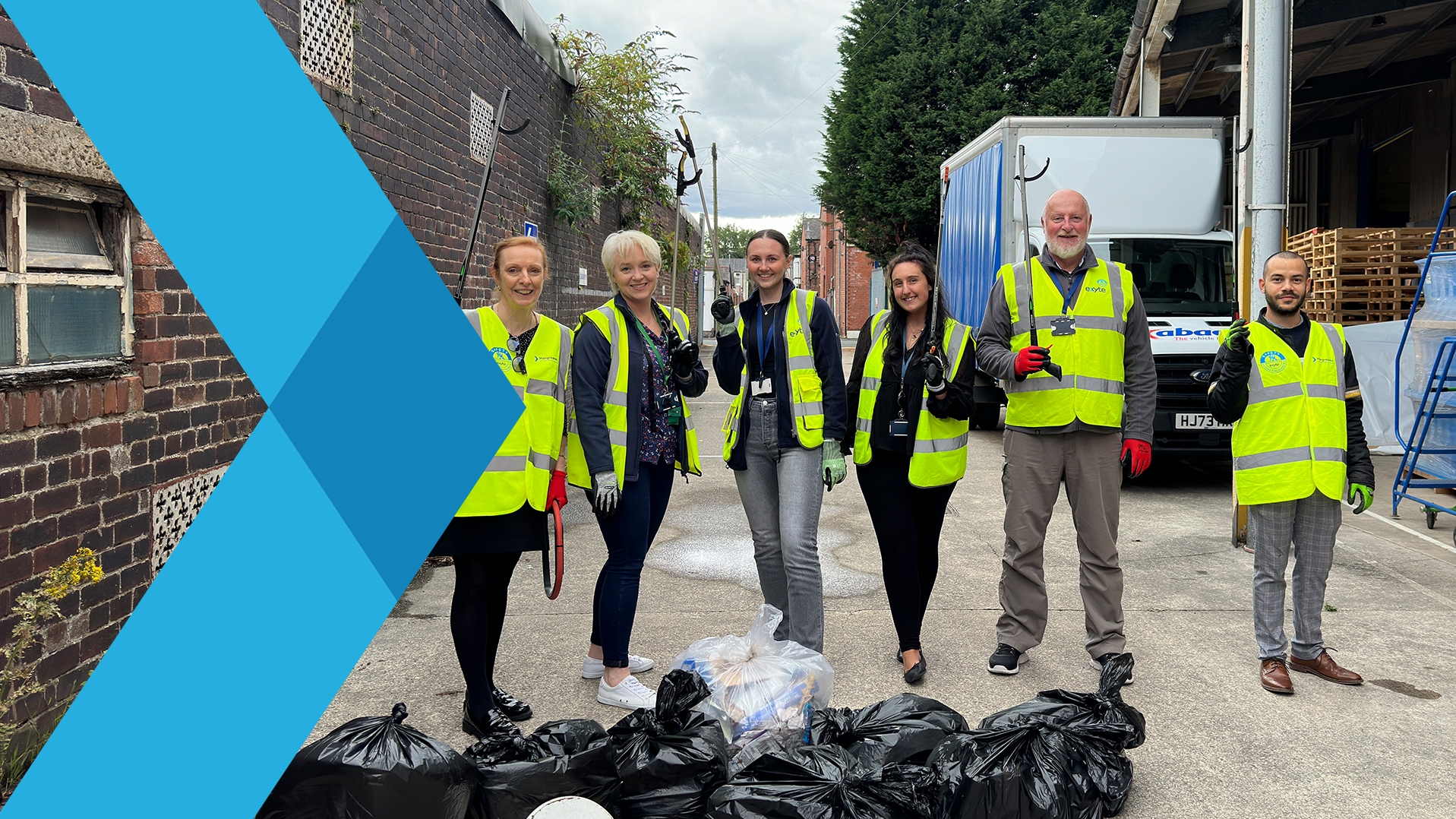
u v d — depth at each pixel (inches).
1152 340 331.3
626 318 147.3
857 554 249.0
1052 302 160.4
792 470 154.5
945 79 918.4
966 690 156.3
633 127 481.1
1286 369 156.2
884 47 965.2
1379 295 425.1
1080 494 161.8
